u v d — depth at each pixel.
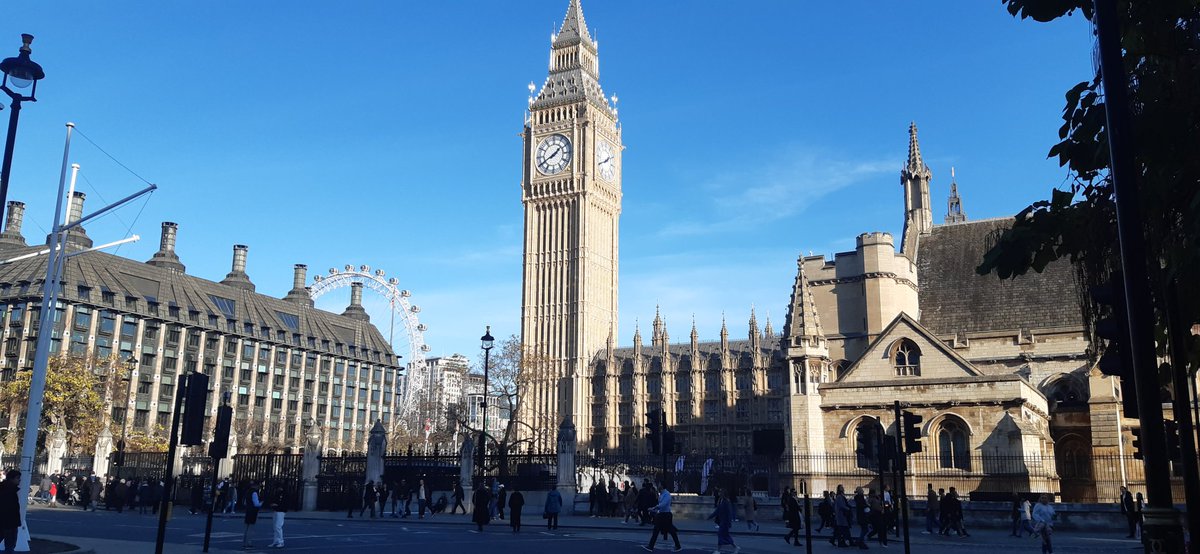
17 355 126.75
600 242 168.38
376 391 188.38
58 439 77.50
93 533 36.66
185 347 146.62
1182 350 10.84
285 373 164.88
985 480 52.28
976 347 69.38
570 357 159.00
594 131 169.00
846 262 75.56
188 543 32.66
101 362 108.50
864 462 55.81
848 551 33.91
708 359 158.62
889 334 57.75
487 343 61.41
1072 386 65.31
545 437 137.88
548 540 36.12
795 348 58.97
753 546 35.47
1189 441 10.28
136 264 146.00
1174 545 9.75
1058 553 32.72
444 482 58.88
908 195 86.62
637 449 153.62
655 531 31.89
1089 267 13.12
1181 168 11.44
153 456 71.81
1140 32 11.70
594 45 179.25
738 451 149.88
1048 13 12.37
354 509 58.72
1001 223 80.81
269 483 59.00
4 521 22.75
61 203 35.38
